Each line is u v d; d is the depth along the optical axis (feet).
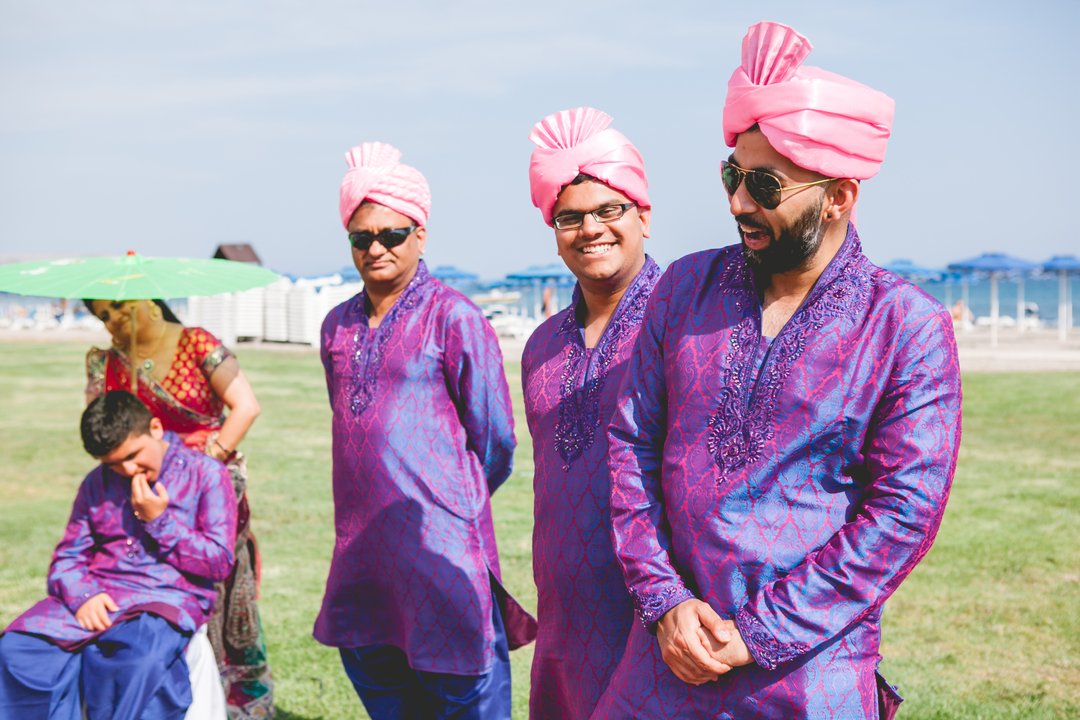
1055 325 161.17
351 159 14.51
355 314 14.74
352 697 16.57
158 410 15.70
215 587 14.29
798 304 8.02
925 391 7.56
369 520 14.12
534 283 140.77
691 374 8.27
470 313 14.17
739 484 7.90
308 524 28.35
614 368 11.08
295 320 103.04
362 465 14.15
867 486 7.79
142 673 12.50
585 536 10.95
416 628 13.85
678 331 8.52
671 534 8.42
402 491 13.92
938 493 7.52
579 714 11.14
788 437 7.77
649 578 8.27
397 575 13.94
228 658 15.43
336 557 14.56
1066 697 16.03
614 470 8.85
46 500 31.89
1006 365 77.46
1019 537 25.84
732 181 7.91
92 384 16.01
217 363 15.65
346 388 14.44
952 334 7.71
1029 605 20.58
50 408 54.80
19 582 22.72
